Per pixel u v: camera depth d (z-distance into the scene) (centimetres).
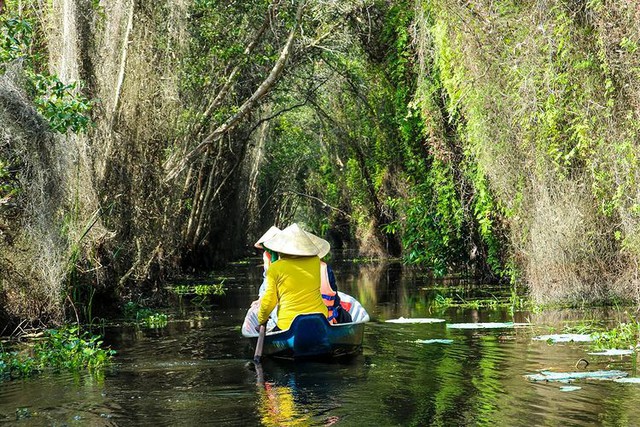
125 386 833
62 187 1252
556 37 1128
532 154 1328
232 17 2283
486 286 1942
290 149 4788
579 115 1128
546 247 1400
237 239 4272
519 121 1308
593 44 1105
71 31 1509
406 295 1808
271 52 2416
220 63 2383
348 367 912
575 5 1106
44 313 1327
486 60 1316
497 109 1362
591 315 1275
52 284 1283
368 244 4022
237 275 2961
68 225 1348
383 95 2672
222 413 704
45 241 1234
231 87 2328
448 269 2336
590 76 1107
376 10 2381
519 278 1798
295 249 1007
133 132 1816
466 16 1319
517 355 953
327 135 3769
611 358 911
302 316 955
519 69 1191
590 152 1154
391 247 3875
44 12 1573
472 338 1100
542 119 1199
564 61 1135
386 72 2397
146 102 1875
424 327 1232
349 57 2723
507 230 1742
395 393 768
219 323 1399
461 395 752
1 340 1227
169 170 2211
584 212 1357
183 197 2858
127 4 1847
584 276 1413
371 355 986
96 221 1505
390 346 1052
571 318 1254
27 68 1278
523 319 1282
